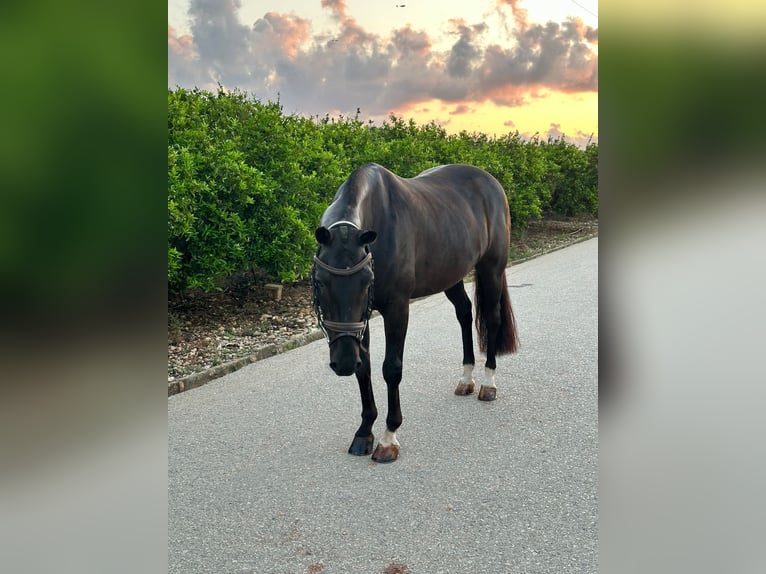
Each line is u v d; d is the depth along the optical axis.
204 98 7.21
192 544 2.65
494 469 3.27
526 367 5.02
